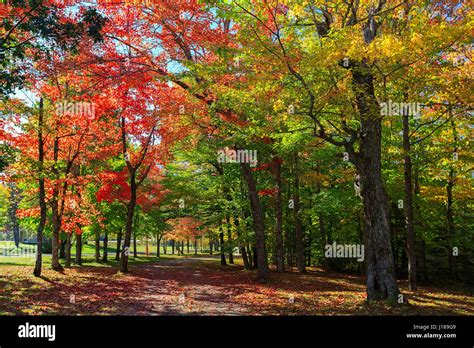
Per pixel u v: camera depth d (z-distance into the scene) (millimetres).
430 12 12461
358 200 20281
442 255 26203
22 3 11062
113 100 17875
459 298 14047
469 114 14258
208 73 12617
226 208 26891
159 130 20781
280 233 24094
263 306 12305
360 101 11414
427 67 10680
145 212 32219
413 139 18156
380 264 11828
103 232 31969
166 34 15297
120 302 12695
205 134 18344
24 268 21344
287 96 10727
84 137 19578
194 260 40406
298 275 22609
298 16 10953
